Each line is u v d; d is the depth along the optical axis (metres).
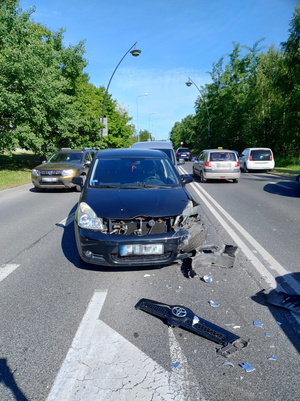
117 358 2.52
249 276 4.04
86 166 12.34
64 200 10.08
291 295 3.50
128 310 3.25
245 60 42.91
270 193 11.59
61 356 2.55
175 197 4.47
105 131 25.89
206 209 8.45
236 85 43.88
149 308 3.23
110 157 5.70
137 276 4.09
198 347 2.64
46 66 16.89
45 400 2.11
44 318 3.11
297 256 4.74
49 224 6.92
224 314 3.14
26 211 8.38
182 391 2.17
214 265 4.37
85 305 3.36
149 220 3.93
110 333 2.85
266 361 2.47
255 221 7.02
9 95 13.30
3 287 3.83
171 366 2.42
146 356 2.53
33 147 17.27
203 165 15.40
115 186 4.91
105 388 2.20
